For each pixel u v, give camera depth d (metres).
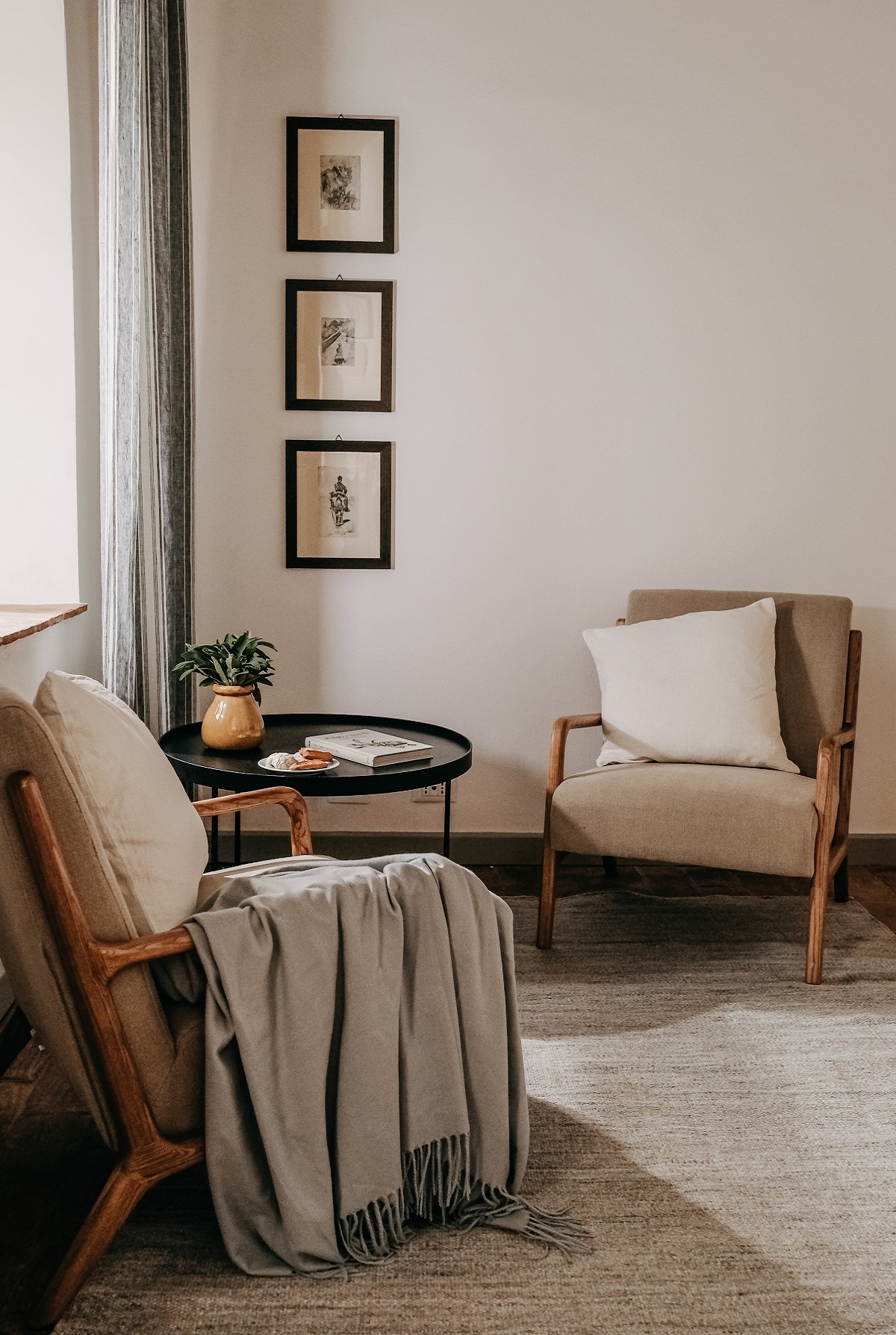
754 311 3.10
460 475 3.11
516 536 3.14
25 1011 1.54
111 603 2.40
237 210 2.98
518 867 3.24
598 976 2.44
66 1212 1.54
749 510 3.16
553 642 3.18
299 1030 1.42
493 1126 1.57
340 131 2.97
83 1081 1.43
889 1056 2.08
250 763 2.34
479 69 2.98
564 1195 1.62
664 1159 1.72
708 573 3.19
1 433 2.53
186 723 2.84
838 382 3.13
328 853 3.20
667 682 2.75
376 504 3.09
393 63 2.97
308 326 3.02
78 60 2.53
